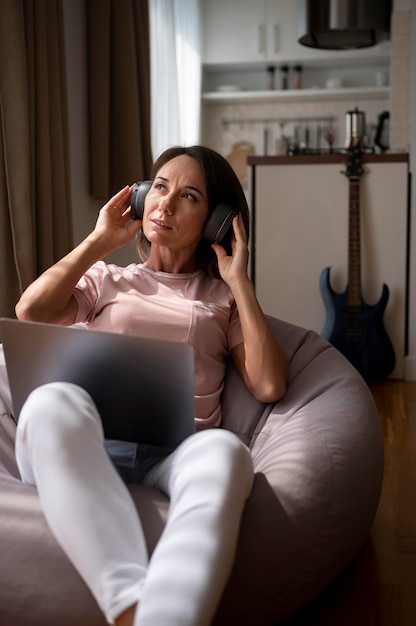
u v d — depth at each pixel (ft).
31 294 5.98
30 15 10.43
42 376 5.31
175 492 4.41
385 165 15.01
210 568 3.77
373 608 5.80
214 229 6.44
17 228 10.04
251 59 23.73
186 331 6.26
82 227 13.92
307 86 24.97
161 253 6.54
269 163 15.28
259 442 6.29
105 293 6.37
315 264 15.34
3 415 6.40
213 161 6.45
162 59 16.96
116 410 5.32
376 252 15.23
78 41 13.50
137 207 6.53
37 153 10.66
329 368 6.86
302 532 5.10
